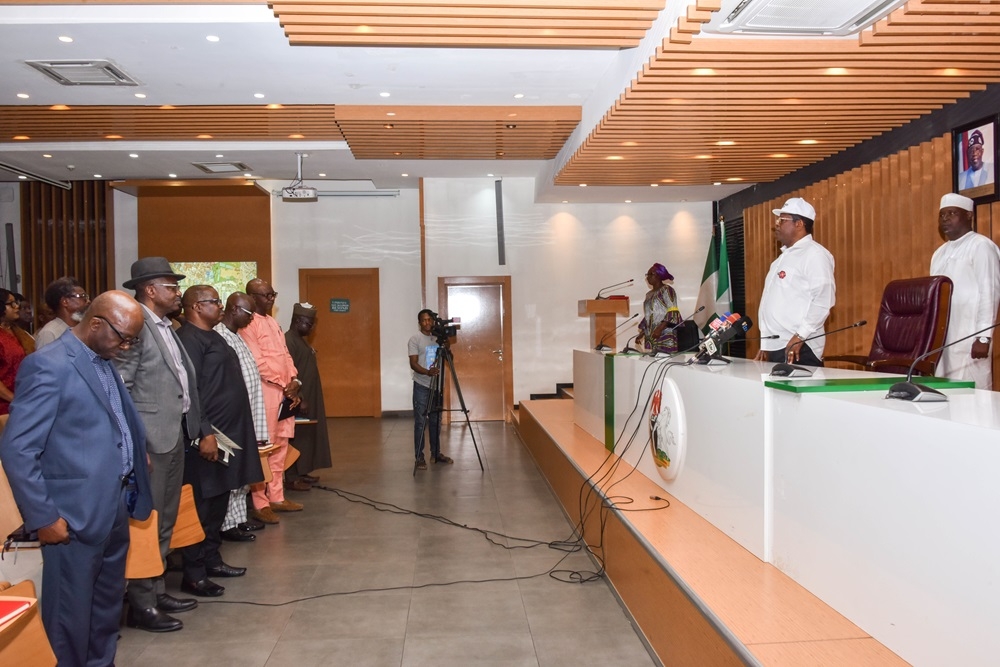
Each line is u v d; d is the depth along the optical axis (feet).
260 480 12.30
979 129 16.47
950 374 14.03
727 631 6.37
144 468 8.35
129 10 13.98
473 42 14.73
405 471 20.95
